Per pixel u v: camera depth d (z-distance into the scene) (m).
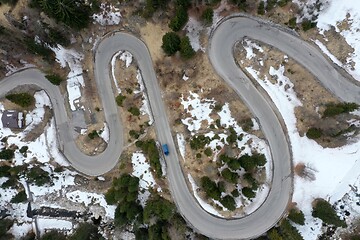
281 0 51.44
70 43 58.22
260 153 54.41
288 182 54.94
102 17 56.53
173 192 57.78
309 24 51.69
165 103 57.25
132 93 58.06
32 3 52.59
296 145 54.53
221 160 54.22
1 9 54.91
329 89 53.12
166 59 56.22
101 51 58.97
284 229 53.72
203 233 56.72
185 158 56.75
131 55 57.81
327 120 52.84
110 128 59.91
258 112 54.75
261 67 54.34
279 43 53.78
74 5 51.56
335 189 54.75
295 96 54.09
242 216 55.81
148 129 58.06
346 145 53.91
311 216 55.31
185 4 50.38
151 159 55.62
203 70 55.31
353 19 50.94
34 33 56.34
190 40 54.47
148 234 59.03
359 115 51.88
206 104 55.38
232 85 55.00
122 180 56.56
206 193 55.75
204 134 55.34
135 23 56.47
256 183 53.88
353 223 55.31
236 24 54.31
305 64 53.41
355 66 52.22
